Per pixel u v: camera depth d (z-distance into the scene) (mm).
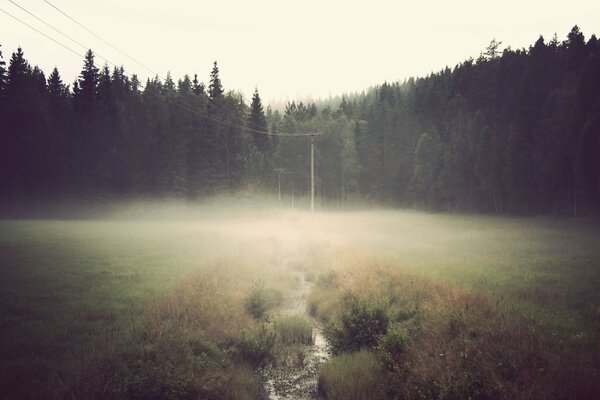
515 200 63844
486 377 5695
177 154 70625
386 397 6230
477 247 25547
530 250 23391
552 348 6930
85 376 5875
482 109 89125
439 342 7387
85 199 67188
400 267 15617
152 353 6984
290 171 89938
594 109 51406
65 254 20844
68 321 9148
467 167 75562
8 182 62500
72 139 69938
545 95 70625
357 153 99375
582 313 9734
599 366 6012
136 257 20844
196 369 6836
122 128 76625
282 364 8344
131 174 72688
